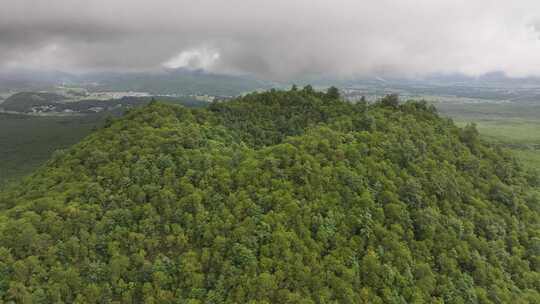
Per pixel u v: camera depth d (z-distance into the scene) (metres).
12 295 59.19
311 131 98.75
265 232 69.50
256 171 79.81
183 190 76.88
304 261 68.19
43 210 71.75
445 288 72.81
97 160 84.75
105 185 78.69
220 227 70.75
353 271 68.50
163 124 97.62
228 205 74.12
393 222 78.56
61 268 63.69
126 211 72.81
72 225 69.50
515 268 82.75
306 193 77.44
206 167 81.75
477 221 88.19
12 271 61.75
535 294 78.06
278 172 80.06
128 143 88.69
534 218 97.38
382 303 67.00
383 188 83.50
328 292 65.44
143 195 75.62
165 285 65.25
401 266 72.44
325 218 74.19
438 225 81.00
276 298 63.88
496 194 97.75
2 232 65.69
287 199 74.69
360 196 79.75
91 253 67.38
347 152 88.44
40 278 62.56
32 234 65.88
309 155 84.69
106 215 72.12
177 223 72.50
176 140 88.31
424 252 76.62
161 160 82.38
